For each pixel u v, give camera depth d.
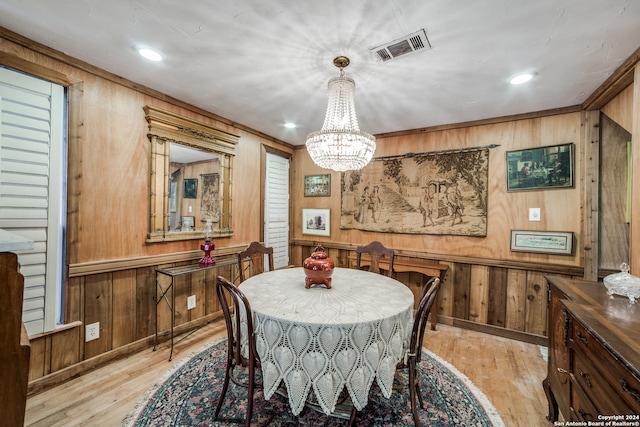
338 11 1.40
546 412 1.70
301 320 1.34
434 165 3.17
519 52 1.71
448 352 2.46
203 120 2.81
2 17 1.49
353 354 1.32
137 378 1.96
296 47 1.71
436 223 3.16
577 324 1.22
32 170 1.74
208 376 2.01
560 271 2.55
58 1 1.36
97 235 2.06
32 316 1.75
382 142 3.53
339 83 1.91
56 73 1.81
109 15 1.46
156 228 2.42
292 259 4.25
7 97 1.64
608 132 2.36
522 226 2.73
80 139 1.95
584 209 2.44
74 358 1.96
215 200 2.98
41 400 1.72
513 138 2.79
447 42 1.63
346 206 3.80
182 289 2.68
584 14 1.37
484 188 2.90
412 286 3.28
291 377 1.33
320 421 1.60
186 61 1.91
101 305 2.10
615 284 1.38
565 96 2.33
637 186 1.63
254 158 3.49
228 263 2.76
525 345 2.62
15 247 0.83
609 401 0.94
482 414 1.67
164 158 2.48
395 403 1.76
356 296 1.71
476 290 2.96
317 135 1.81
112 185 2.14
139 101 2.30
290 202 4.23
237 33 1.59
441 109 2.67
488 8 1.34
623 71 1.82
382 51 1.73
